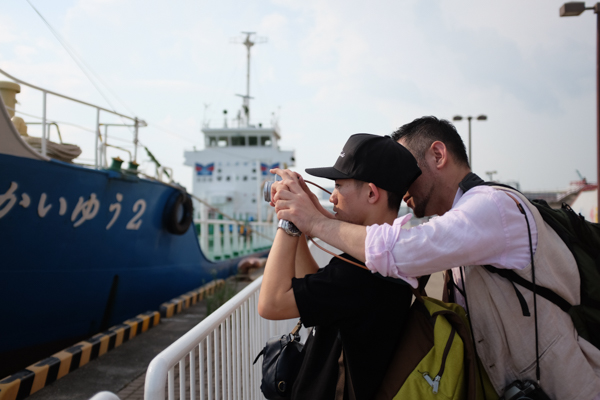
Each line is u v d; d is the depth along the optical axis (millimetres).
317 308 1288
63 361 4375
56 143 5488
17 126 5465
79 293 5637
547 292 1356
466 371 1307
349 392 1363
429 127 1674
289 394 1697
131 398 3850
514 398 1374
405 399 1267
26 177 4617
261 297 1370
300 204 1380
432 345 1313
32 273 4910
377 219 1452
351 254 1314
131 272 6797
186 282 8953
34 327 5066
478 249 1286
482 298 1460
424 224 1326
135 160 7035
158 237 7574
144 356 5035
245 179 20938
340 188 1473
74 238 5445
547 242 1348
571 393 1349
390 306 1327
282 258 1373
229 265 12117
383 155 1402
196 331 1541
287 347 1757
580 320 1381
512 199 1349
